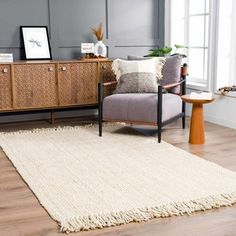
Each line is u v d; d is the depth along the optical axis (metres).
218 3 4.07
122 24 4.82
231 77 4.25
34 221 2.08
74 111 4.71
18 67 4.00
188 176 2.67
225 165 2.92
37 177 2.70
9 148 3.37
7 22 4.32
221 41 4.14
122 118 3.65
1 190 2.50
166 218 2.10
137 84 3.81
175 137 3.70
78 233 1.96
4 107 4.02
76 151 3.26
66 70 4.21
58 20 4.52
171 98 3.70
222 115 4.16
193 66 4.79
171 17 4.84
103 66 4.36
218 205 2.22
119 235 1.94
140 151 3.24
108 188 2.49
